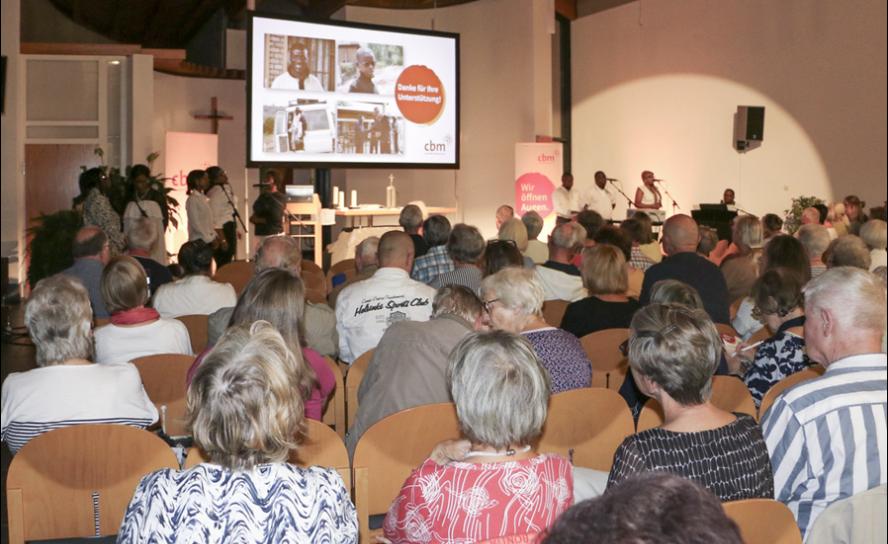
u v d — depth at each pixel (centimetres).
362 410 306
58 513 252
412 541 190
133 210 941
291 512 170
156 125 1503
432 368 303
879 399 216
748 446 204
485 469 188
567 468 196
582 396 295
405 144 1292
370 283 436
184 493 168
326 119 1224
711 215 1232
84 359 285
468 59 1504
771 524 184
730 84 1323
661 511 80
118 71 1223
